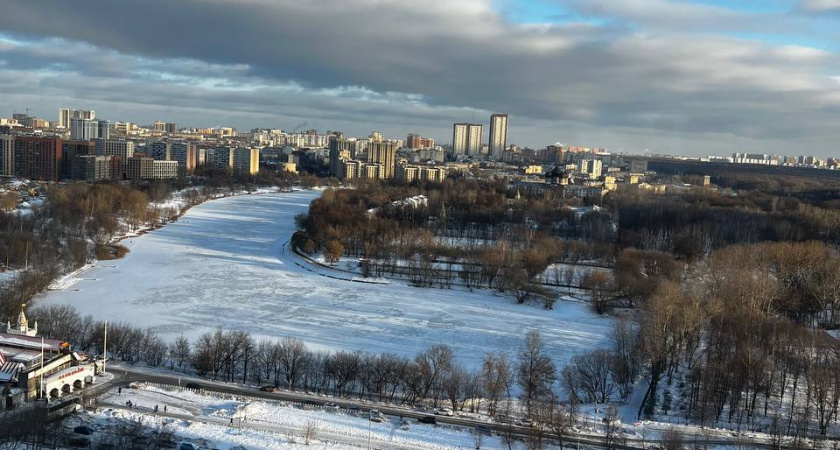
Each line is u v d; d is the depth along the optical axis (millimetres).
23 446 195500
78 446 198250
